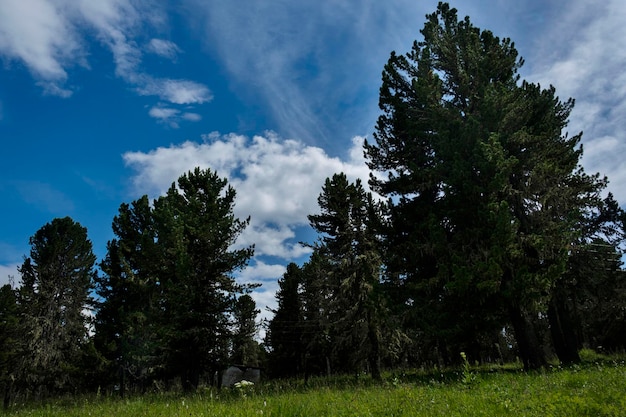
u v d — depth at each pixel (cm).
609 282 2123
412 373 2189
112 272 3406
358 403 802
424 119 1964
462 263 1563
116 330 3306
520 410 639
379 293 1923
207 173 2652
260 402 952
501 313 1706
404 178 2059
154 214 3030
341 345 2686
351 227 2698
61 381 3700
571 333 2017
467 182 1642
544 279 1477
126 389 3553
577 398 675
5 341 3575
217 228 2489
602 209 2517
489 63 1956
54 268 4003
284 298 4472
